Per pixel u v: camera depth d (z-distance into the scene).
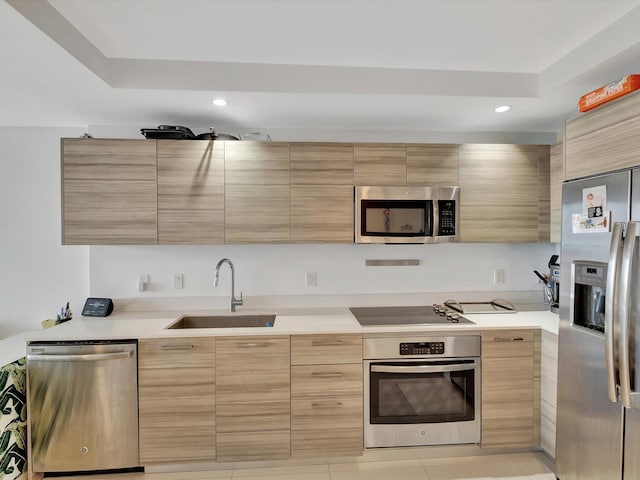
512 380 2.11
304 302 2.59
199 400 1.99
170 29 1.58
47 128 2.50
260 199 2.26
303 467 2.07
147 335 1.96
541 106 2.14
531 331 2.12
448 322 2.17
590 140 1.65
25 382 1.94
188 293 2.53
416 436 2.08
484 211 2.36
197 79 1.88
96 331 2.00
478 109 2.19
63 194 2.16
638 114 1.42
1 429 1.79
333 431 2.04
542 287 2.71
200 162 2.23
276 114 2.26
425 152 2.34
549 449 2.04
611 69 1.69
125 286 2.49
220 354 2.00
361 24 1.56
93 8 1.43
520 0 1.41
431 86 1.98
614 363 1.43
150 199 2.20
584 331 1.65
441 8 1.46
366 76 1.96
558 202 2.33
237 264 2.56
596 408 1.59
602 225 1.55
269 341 2.02
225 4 1.42
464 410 2.10
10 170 2.50
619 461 1.48
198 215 2.23
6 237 2.51
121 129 2.46
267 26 1.57
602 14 1.50
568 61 1.82
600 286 1.55
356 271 2.63
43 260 2.54
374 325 2.09
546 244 2.72
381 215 2.29
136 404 1.97
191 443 1.99
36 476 1.97
